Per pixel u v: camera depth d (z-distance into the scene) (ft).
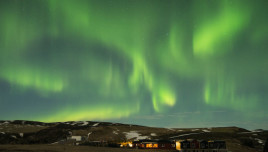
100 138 408.46
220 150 233.35
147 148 250.37
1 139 358.64
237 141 345.31
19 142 326.85
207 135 424.05
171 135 453.17
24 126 608.19
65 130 480.23
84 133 448.24
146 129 537.65
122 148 248.32
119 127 546.26
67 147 230.48
